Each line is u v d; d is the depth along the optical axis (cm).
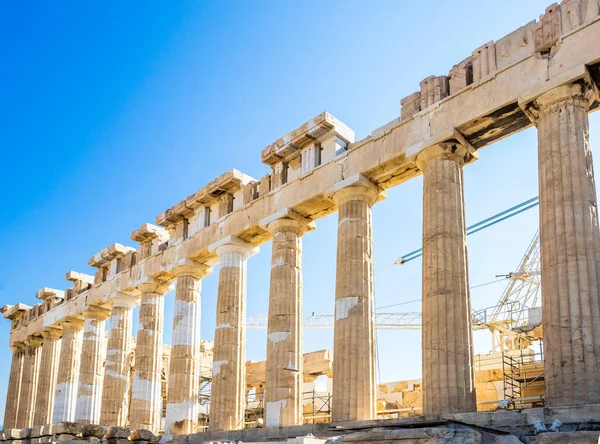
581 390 1756
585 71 1994
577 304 1827
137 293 3841
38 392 4431
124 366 3753
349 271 2514
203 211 3384
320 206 2827
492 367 3316
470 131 2319
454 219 2262
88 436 2733
